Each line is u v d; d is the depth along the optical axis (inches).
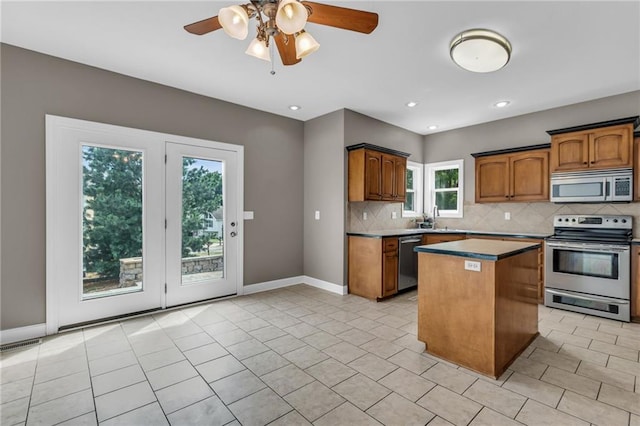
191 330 115.0
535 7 83.0
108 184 123.0
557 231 155.7
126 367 88.3
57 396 74.7
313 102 156.6
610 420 66.2
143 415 68.1
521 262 98.3
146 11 86.1
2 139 102.3
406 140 206.4
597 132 136.1
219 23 70.2
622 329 117.0
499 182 175.3
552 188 148.9
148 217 132.0
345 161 165.9
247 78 129.0
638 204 137.4
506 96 147.2
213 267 152.3
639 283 122.7
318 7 63.9
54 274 111.2
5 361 91.4
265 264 171.0
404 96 148.2
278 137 176.1
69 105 113.7
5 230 103.0
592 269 132.3
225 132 154.6
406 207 214.5
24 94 105.7
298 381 81.5
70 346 101.2
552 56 108.6
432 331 96.3
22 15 87.3
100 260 121.5
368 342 105.3
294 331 114.5
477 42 95.0
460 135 202.2
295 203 184.2
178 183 140.2
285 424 65.4
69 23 91.4
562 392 76.5
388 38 98.3
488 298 83.8
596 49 103.6
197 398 74.1
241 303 147.6
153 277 133.6
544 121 166.4
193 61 114.6
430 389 78.0
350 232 167.6
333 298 156.9
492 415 68.0
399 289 162.2
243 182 161.5
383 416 67.8
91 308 119.1
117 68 120.1
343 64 116.2
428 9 84.2
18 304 105.3
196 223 146.3
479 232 174.1
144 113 130.3
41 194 108.9
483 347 84.8
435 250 93.9
